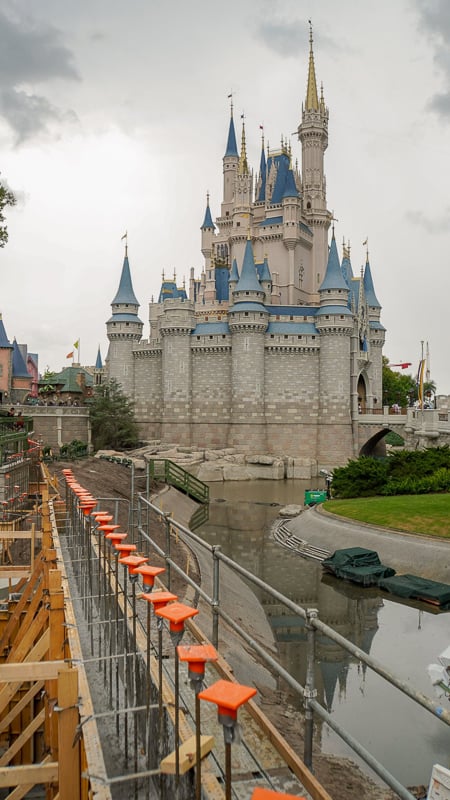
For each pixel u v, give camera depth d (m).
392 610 31.11
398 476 56.09
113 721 9.35
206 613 23.80
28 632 13.93
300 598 33.19
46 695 12.23
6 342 99.94
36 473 40.53
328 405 96.62
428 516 42.41
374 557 37.69
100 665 10.96
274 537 49.00
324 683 21.94
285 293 125.56
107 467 61.19
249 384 96.12
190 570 29.58
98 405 94.88
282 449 97.19
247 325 95.94
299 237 126.19
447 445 58.41
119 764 8.29
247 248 100.69
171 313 101.12
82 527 18.00
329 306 97.06
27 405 91.88
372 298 120.94
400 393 150.50
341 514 46.91
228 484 84.50
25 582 20.52
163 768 6.65
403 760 16.34
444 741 17.45
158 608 6.58
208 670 11.75
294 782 7.93
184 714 8.59
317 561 40.94
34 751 15.59
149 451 92.44
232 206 140.50
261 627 27.45
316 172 135.50
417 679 22.31
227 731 4.79
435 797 10.47
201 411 100.94
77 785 7.62
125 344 107.25
